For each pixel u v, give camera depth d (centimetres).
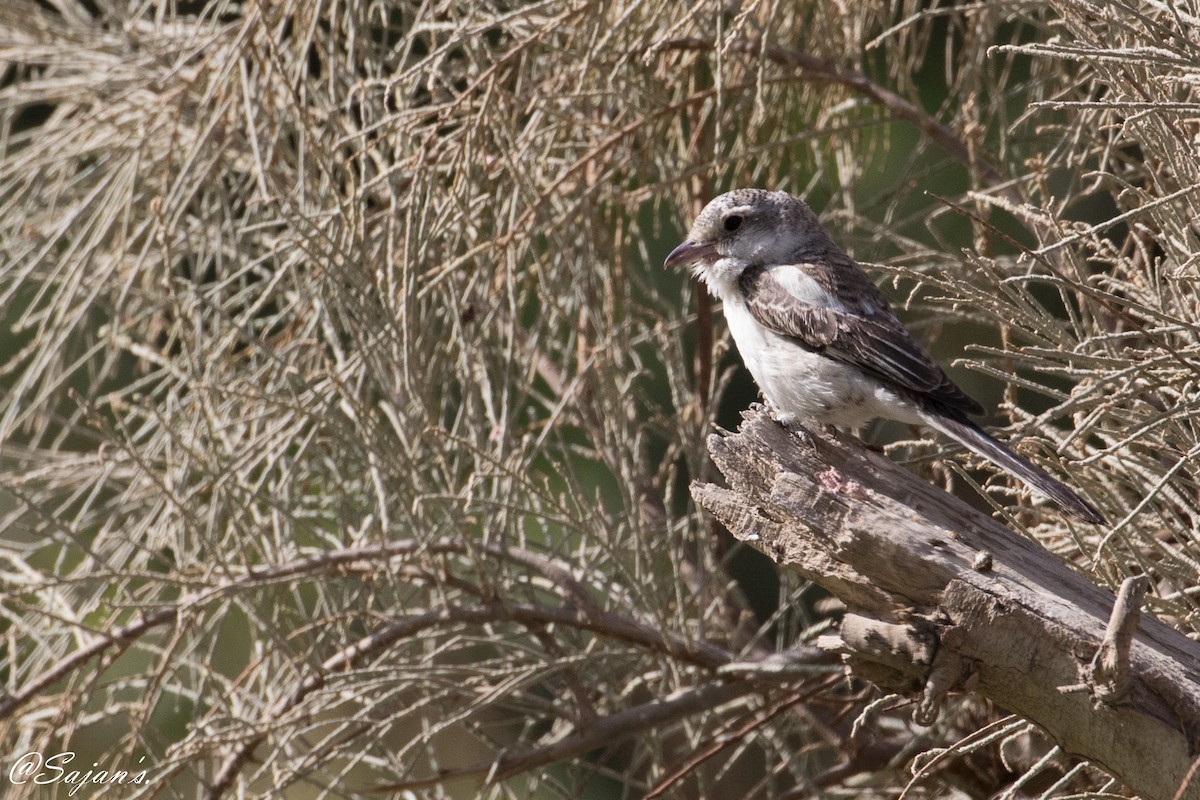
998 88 1084
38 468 1122
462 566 1105
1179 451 684
